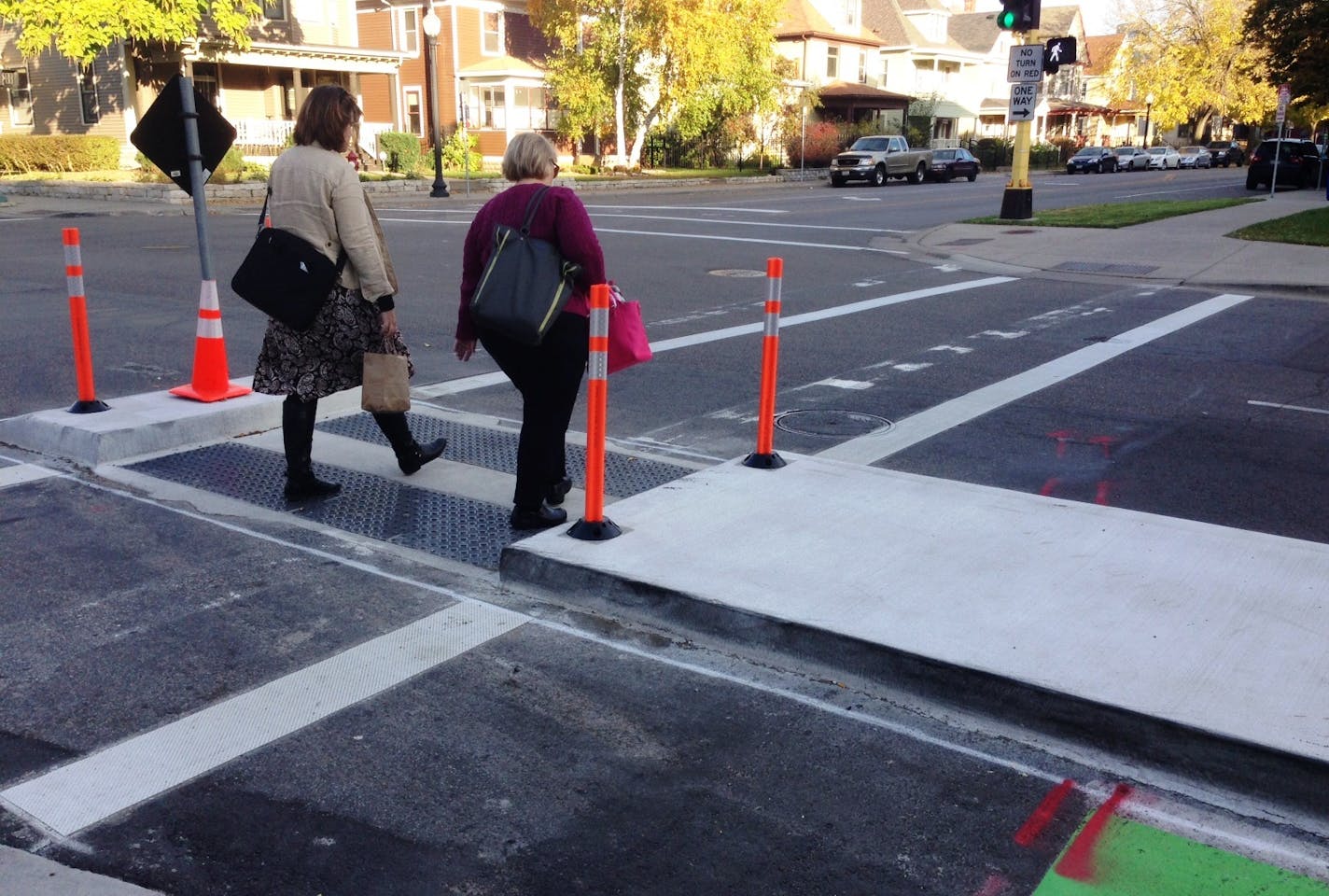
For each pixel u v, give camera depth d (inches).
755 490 222.8
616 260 634.2
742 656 166.9
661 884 116.7
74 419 263.3
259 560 199.0
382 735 143.9
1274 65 973.8
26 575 190.5
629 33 1544.0
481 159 1552.7
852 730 147.4
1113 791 134.7
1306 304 487.2
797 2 2114.9
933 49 2443.4
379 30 1772.9
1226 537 198.5
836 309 474.0
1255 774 132.2
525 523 213.6
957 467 257.3
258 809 128.0
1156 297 510.6
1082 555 189.5
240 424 278.2
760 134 1855.3
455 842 122.9
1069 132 3051.2
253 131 1338.6
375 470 249.4
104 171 1275.8
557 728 146.4
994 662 151.3
